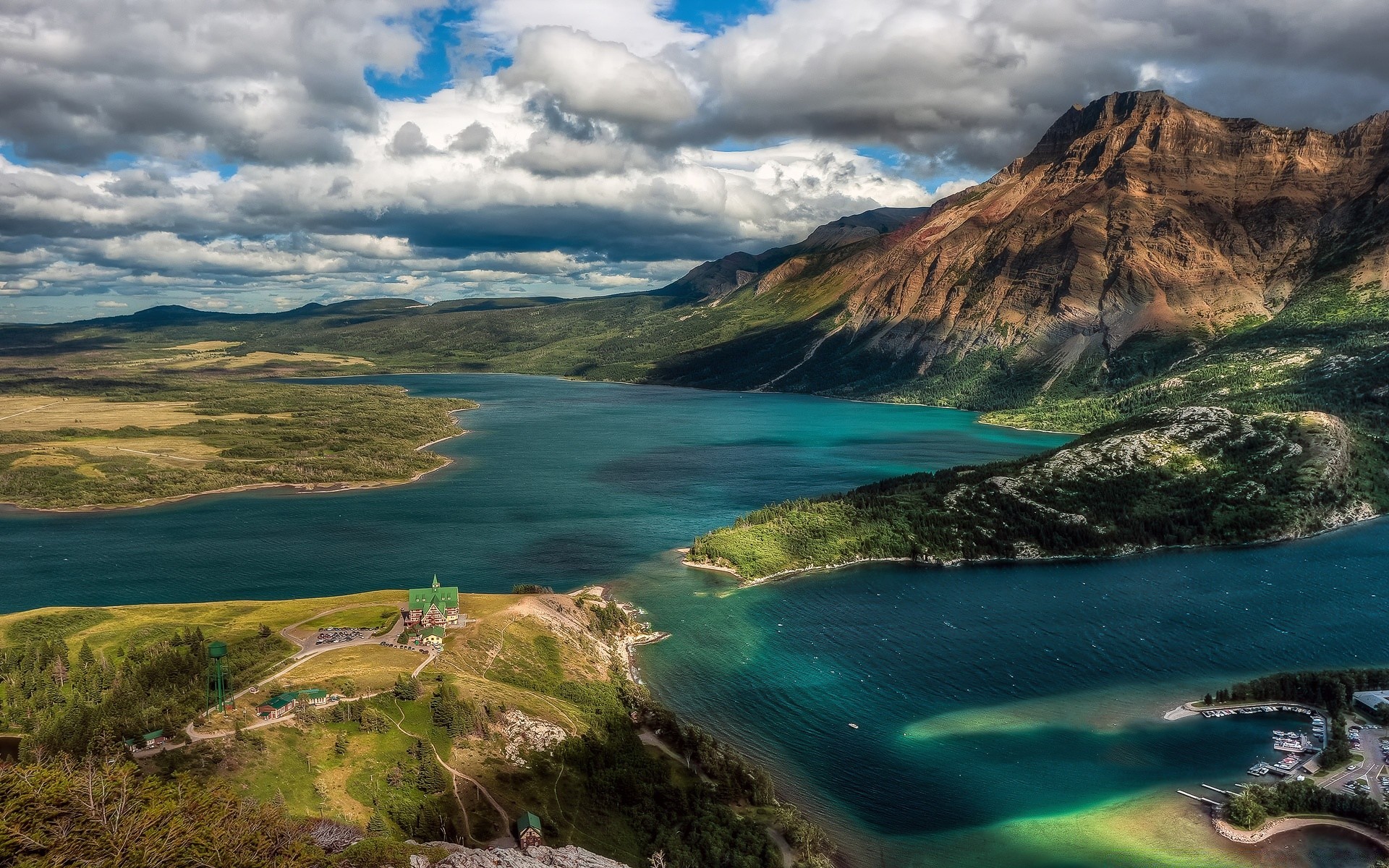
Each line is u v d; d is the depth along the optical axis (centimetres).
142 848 9406
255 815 10925
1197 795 16375
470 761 15775
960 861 14650
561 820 14638
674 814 15375
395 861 10825
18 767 10438
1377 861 14250
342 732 15912
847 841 15200
